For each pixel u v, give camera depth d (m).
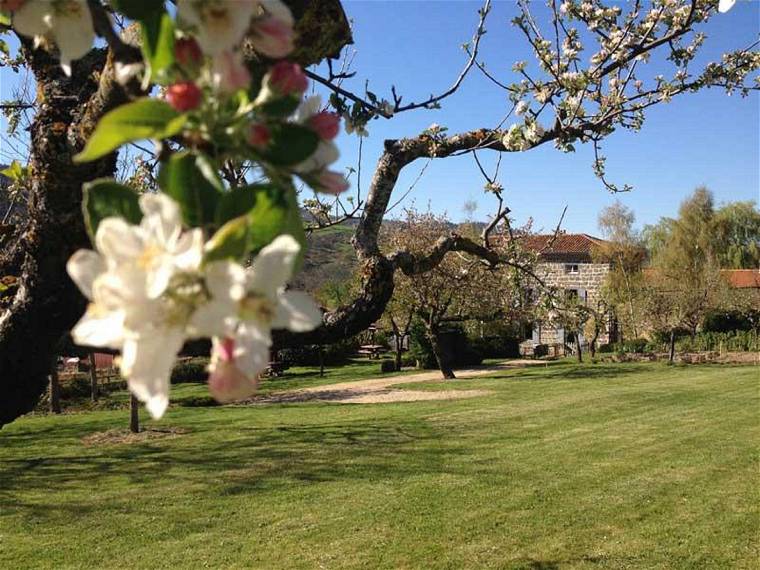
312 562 5.99
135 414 12.76
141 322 0.59
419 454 10.13
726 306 30.11
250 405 17.09
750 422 12.11
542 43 3.87
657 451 9.94
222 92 0.69
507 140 3.12
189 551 6.29
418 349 26.56
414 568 5.82
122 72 0.83
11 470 9.74
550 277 33.88
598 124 3.45
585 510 7.24
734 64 4.57
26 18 0.88
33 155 1.39
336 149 0.78
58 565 6.00
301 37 1.47
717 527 6.63
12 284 1.75
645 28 4.50
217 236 0.61
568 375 21.67
